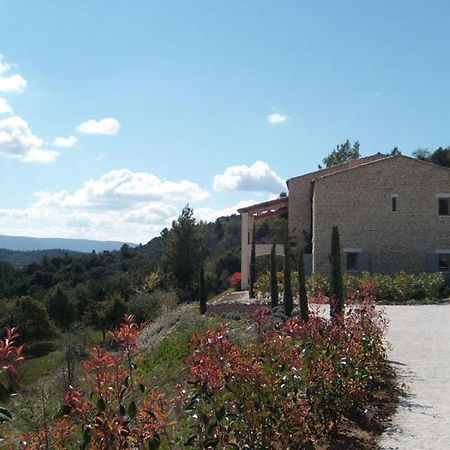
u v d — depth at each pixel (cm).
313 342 902
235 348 671
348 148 7500
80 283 7025
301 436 657
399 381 1225
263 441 622
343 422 916
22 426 649
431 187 3891
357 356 998
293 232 4384
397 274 3475
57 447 502
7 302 4566
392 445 827
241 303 3003
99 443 467
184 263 5700
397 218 3894
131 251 10194
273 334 815
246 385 625
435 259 3850
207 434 570
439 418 959
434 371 1336
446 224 3872
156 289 5066
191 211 5869
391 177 3909
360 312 1282
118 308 4512
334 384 859
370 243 3888
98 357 512
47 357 3034
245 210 4422
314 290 3084
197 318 2383
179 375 1255
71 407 511
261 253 4359
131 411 476
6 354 431
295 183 4425
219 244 10081
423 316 2442
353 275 3716
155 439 473
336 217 3919
